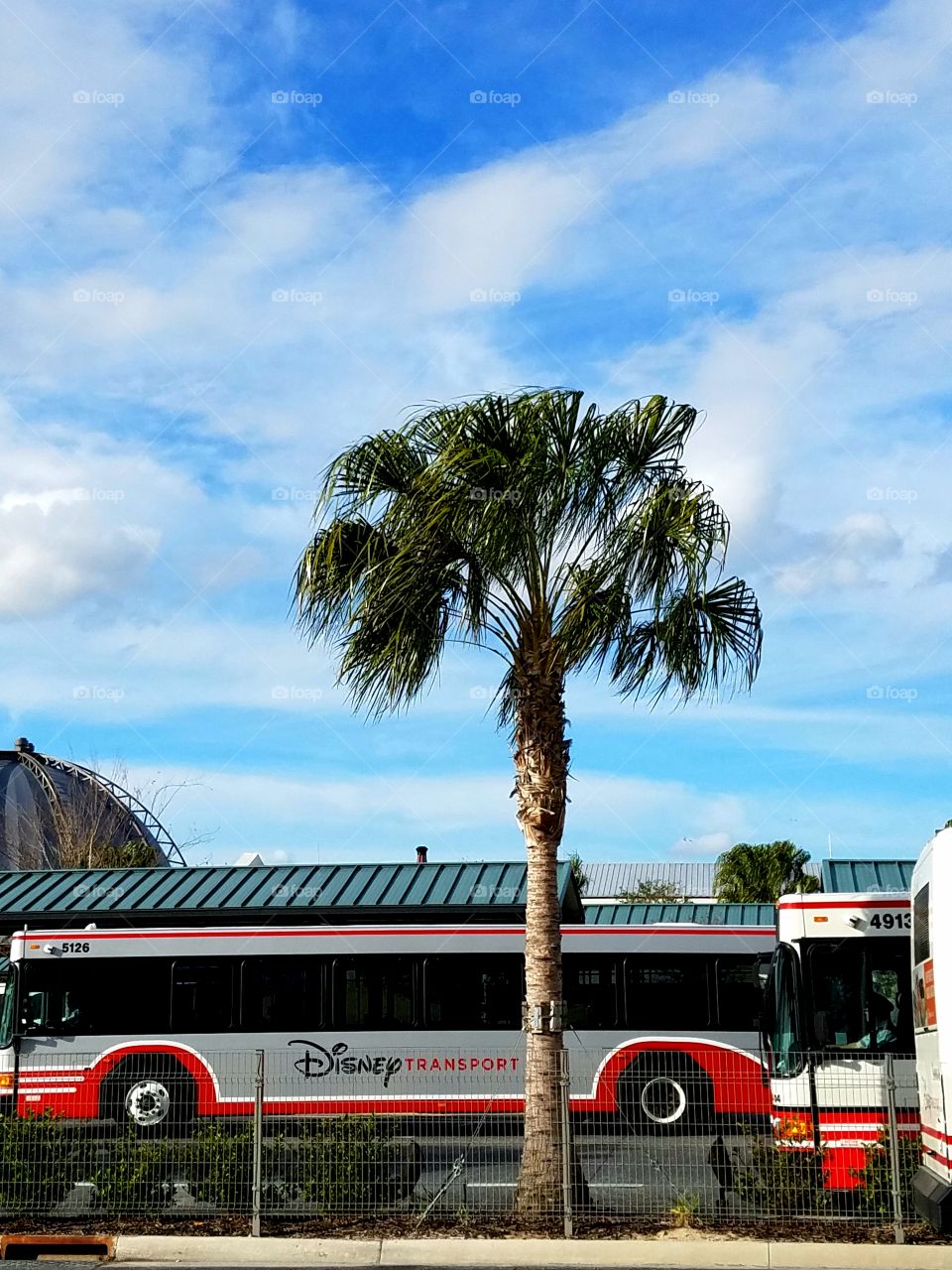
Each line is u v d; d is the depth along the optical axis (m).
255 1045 22.58
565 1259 11.16
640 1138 12.84
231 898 29.31
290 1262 11.19
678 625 13.14
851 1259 11.00
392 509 13.21
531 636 13.51
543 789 13.23
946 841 11.38
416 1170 12.68
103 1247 11.47
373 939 23.12
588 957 22.77
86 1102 15.38
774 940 22.77
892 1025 14.50
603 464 13.15
